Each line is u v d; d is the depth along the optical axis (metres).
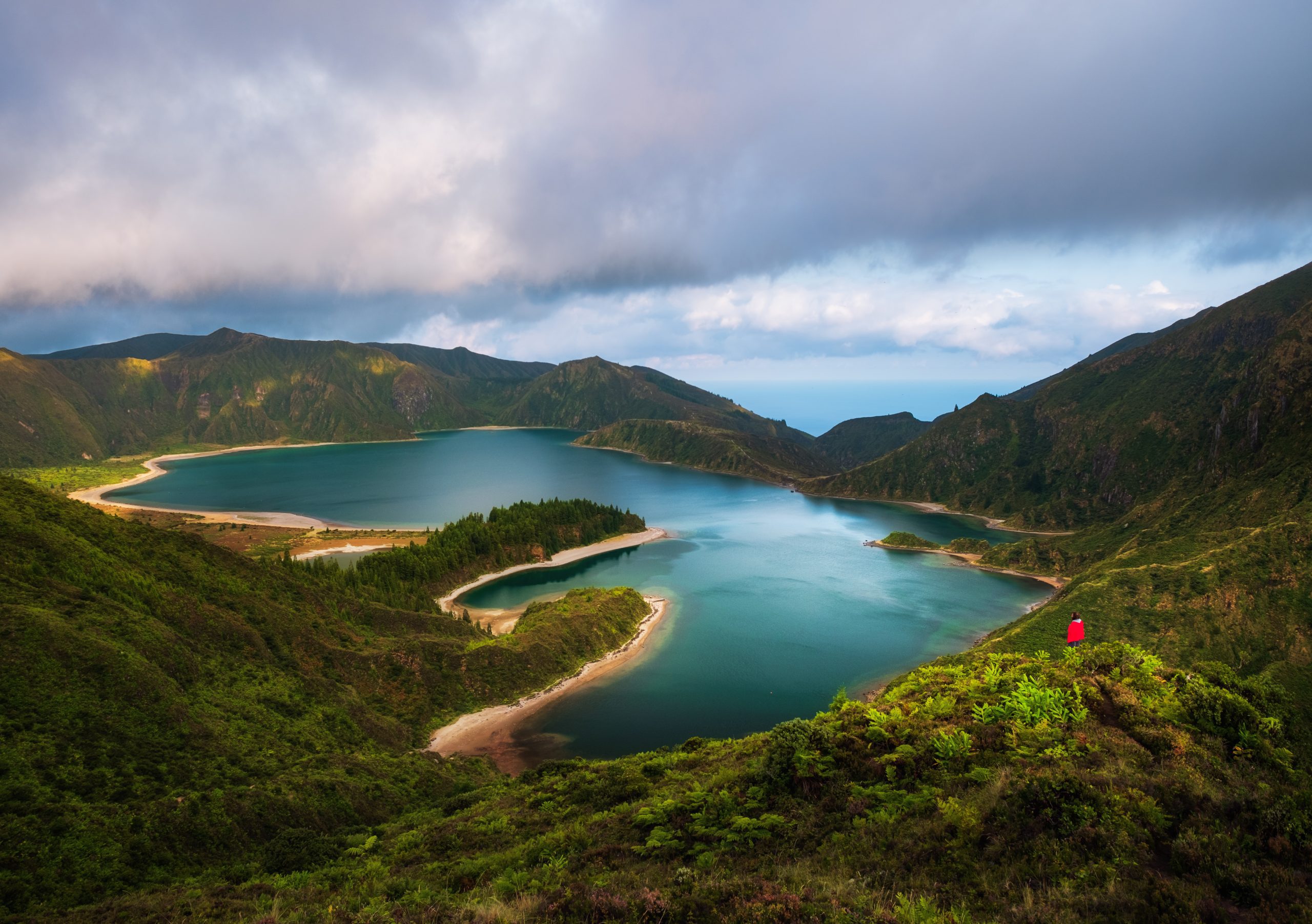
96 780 51.53
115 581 77.69
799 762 30.62
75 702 57.03
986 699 34.34
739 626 150.62
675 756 54.75
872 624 153.38
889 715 34.22
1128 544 196.38
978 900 18.34
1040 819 21.09
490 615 157.50
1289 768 26.64
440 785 70.38
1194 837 18.92
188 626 80.00
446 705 100.25
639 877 25.36
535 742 94.88
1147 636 116.69
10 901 39.53
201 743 61.16
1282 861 17.97
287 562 124.38
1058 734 28.75
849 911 18.39
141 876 44.75
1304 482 167.88
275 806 55.66
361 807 61.12
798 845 25.47
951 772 27.53
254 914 34.19
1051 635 119.31
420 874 36.22
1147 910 16.36
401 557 172.12
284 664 86.25
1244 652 109.38
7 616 60.81
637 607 154.62
